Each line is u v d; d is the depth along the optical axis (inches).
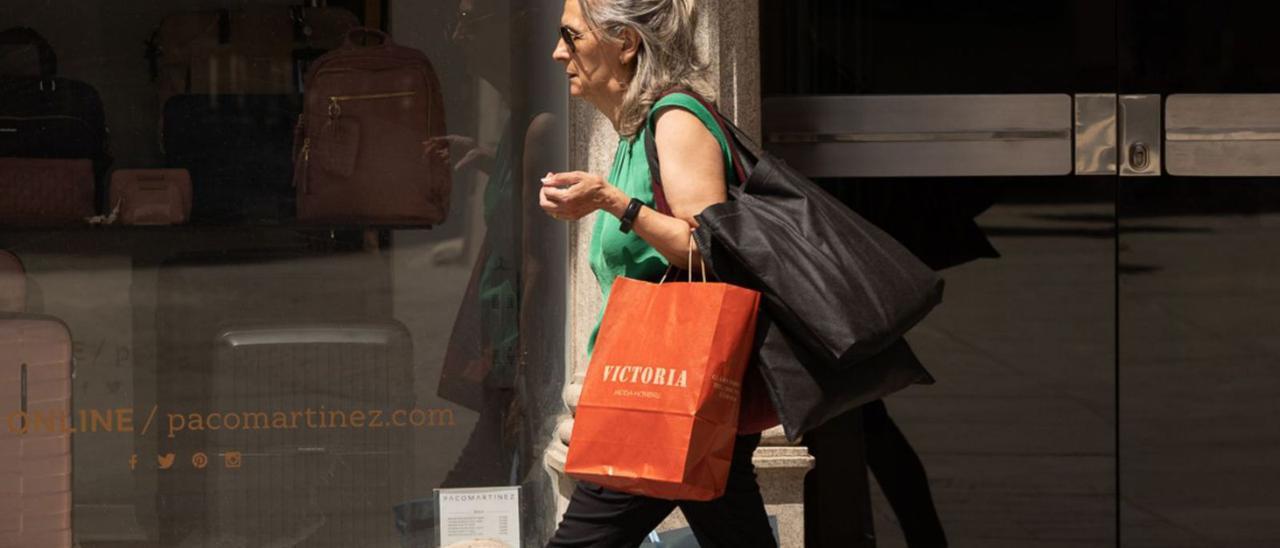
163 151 398.0
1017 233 453.1
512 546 410.6
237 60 398.9
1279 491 456.1
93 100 395.9
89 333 397.4
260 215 401.7
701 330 280.1
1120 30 452.8
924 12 449.4
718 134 298.7
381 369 406.6
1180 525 457.4
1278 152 456.1
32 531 395.5
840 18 448.1
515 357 411.5
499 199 410.0
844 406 291.0
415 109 405.7
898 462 454.6
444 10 405.7
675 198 292.5
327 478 405.4
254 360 402.0
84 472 398.6
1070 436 455.8
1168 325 456.1
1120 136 454.0
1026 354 454.3
